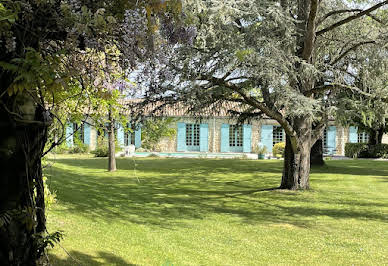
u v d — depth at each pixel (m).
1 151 2.04
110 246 5.13
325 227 7.32
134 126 10.45
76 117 5.23
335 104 9.99
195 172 17.14
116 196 10.15
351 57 10.73
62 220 6.16
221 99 10.53
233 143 30.92
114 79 2.80
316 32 10.79
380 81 9.98
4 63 1.86
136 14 2.29
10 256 2.12
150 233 6.40
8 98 2.04
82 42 2.37
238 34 7.98
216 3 6.29
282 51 8.33
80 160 22.48
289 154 11.95
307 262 5.26
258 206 9.46
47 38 2.32
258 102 10.07
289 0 10.35
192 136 30.91
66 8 2.06
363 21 11.24
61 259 4.19
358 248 5.93
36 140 2.22
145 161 22.66
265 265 5.10
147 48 2.49
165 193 11.37
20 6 2.00
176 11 2.47
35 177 2.28
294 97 8.77
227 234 6.71
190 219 7.87
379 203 9.80
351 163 20.98
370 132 25.81
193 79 7.80
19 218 2.10
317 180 14.09
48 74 1.98
